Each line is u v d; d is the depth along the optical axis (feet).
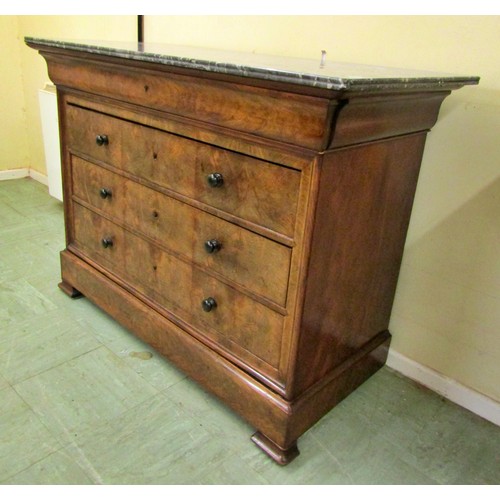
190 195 4.19
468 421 4.63
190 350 4.59
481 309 4.51
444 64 4.21
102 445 4.05
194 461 3.96
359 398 4.81
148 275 5.00
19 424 4.20
